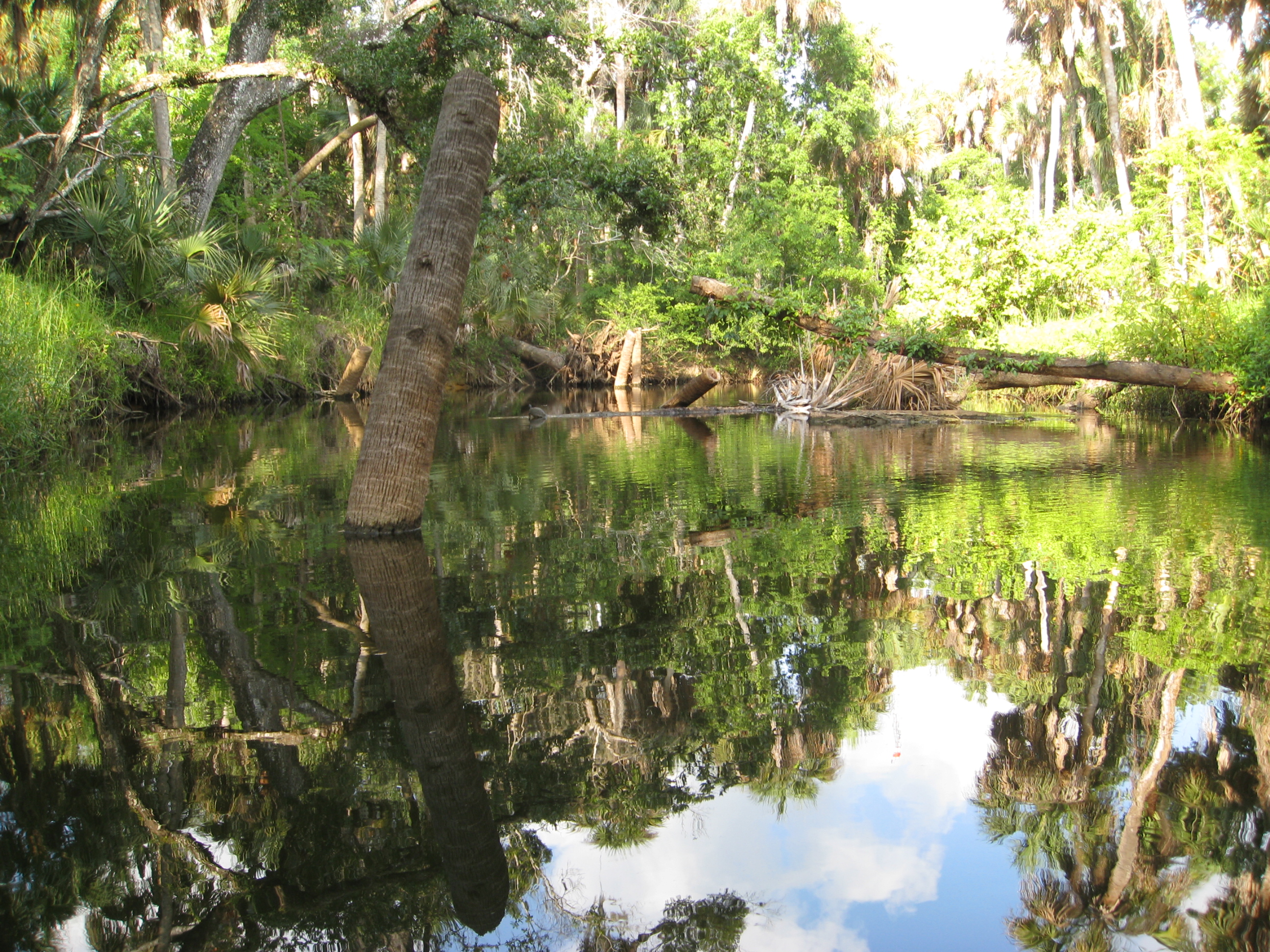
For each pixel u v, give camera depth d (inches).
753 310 422.0
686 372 984.3
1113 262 522.9
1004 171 1325.0
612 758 70.2
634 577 128.2
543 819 61.7
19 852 58.8
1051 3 941.2
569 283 1002.1
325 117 848.9
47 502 214.1
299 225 792.9
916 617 104.4
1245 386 354.9
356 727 76.6
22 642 103.2
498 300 747.4
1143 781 63.6
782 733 73.6
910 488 218.4
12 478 260.4
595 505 200.8
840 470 261.0
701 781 66.2
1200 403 404.8
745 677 85.7
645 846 58.1
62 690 87.1
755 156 948.6
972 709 76.7
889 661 89.3
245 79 517.7
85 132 464.1
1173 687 80.3
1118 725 72.6
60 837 60.6
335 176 879.7
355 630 104.8
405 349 168.2
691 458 303.0
